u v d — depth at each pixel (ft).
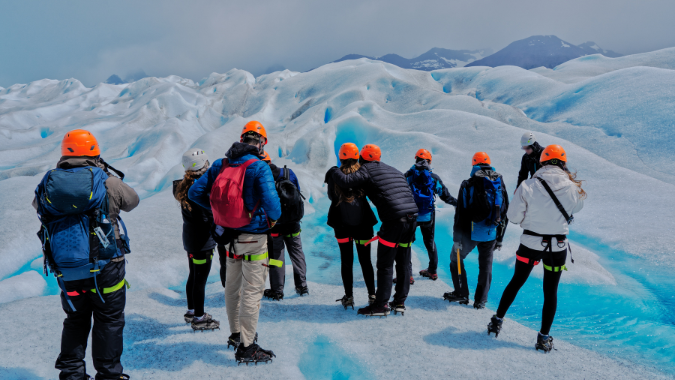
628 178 20.30
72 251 5.33
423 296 11.19
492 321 8.69
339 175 8.89
